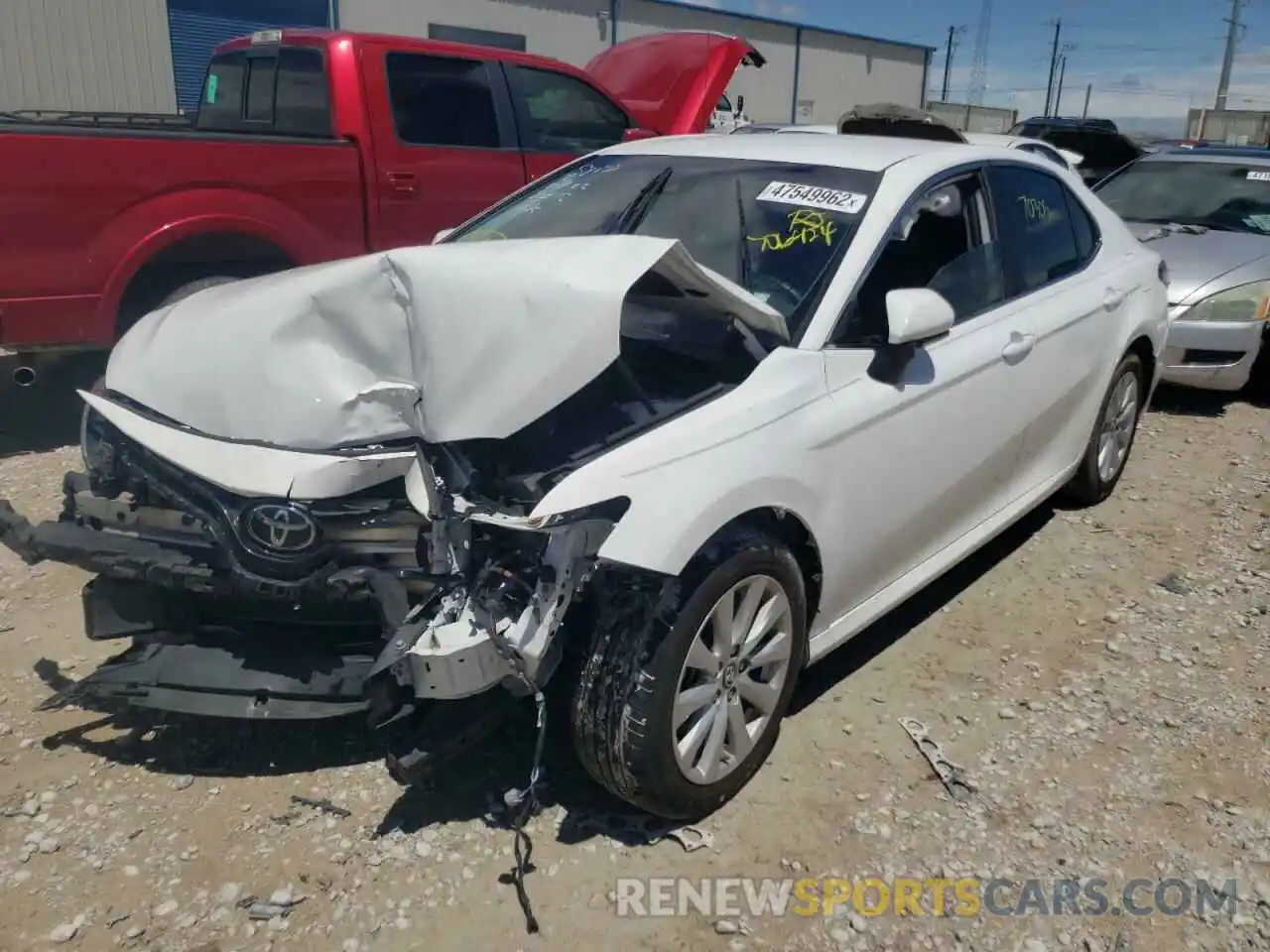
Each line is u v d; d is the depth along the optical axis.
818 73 36.28
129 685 2.87
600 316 2.64
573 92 7.49
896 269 3.49
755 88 34.34
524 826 2.86
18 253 4.93
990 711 3.49
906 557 3.59
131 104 17.20
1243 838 2.94
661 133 8.18
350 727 3.24
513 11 25.72
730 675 2.86
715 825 2.91
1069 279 4.48
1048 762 3.24
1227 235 7.36
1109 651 3.90
